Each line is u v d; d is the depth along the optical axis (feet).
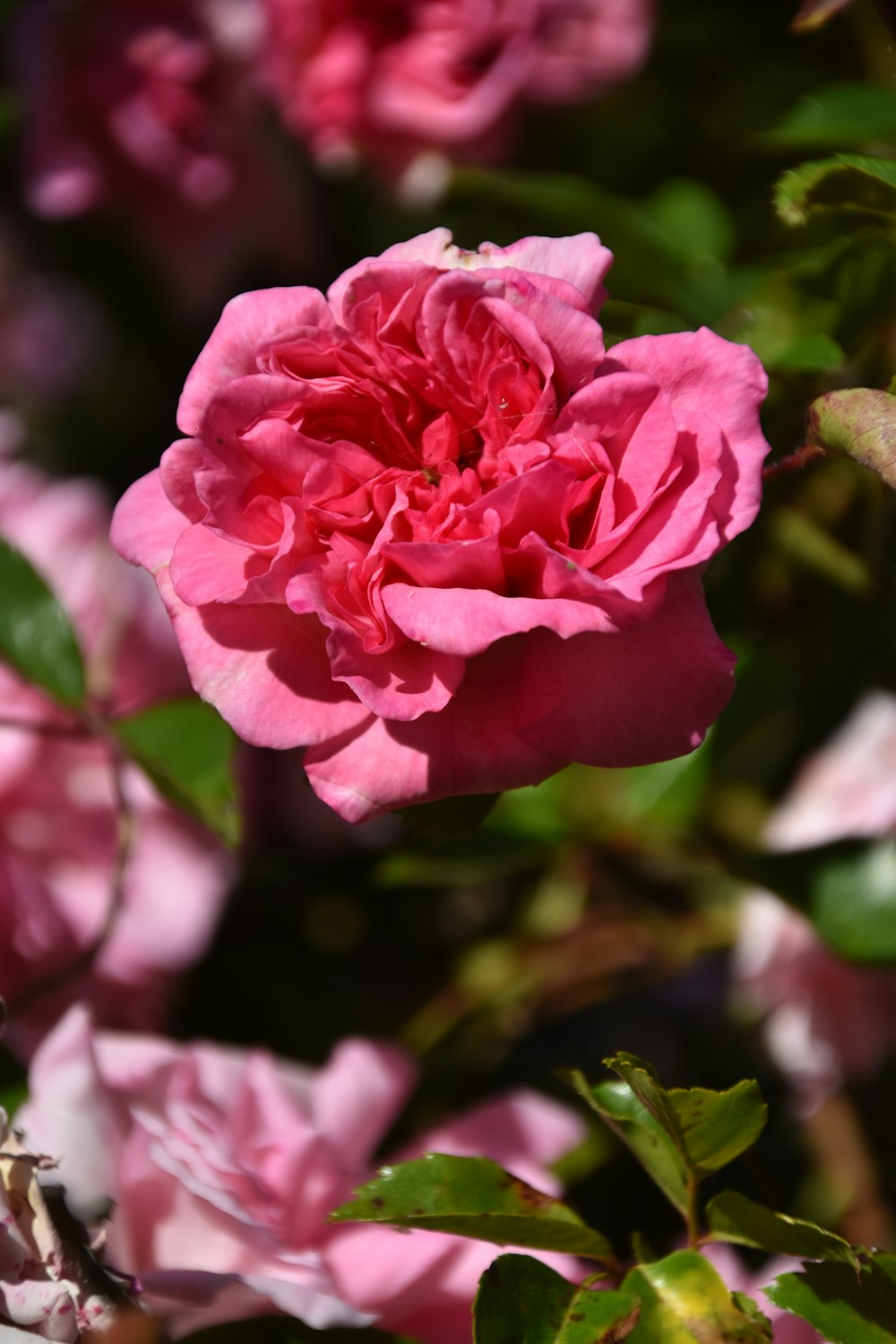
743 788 2.13
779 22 2.23
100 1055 1.78
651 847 2.04
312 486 1.55
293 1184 1.73
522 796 2.03
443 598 1.51
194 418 1.58
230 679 1.56
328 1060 2.21
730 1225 1.62
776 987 2.06
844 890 1.81
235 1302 1.67
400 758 1.54
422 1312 1.72
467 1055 2.14
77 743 1.99
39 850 1.99
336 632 1.52
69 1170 1.71
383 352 1.56
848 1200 2.06
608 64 2.28
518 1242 1.62
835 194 1.71
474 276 1.53
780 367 1.76
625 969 2.17
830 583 2.03
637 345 1.57
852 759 2.03
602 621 1.50
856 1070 2.07
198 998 2.23
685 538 1.51
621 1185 2.08
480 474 1.56
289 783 2.23
